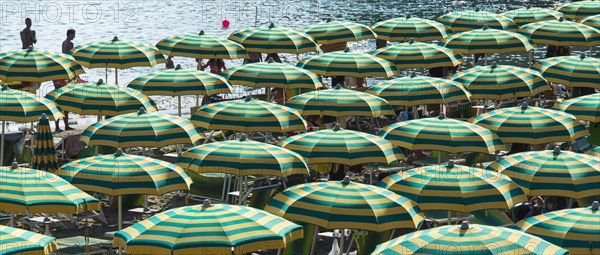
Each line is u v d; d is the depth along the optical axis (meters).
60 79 26.34
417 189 15.98
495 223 18.03
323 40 33.00
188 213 13.75
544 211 18.94
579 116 22.66
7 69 26.08
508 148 23.80
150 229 13.46
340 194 15.16
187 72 25.08
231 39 31.62
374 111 22.80
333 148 18.84
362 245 17.09
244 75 26.09
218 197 20.27
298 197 15.17
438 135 19.83
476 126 20.30
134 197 20.50
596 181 17.05
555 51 34.53
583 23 36.03
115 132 19.69
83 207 15.44
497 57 41.59
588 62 27.41
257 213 14.05
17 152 22.88
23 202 15.04
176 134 19.97
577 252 13.66
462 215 18.03
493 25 35.09
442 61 28.78
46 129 19.55
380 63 27.66
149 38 47.62
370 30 33.78
